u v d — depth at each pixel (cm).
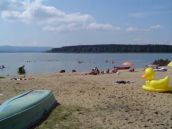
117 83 2194
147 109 1266
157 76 2842
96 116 1123
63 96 1570
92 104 1350
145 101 1449
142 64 7075
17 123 918
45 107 1155
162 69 3575
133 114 1168
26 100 1099
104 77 2750
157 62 5750
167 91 1762
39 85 2066
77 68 6009
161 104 1378
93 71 3491
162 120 1080
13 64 7844
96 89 1841
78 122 1030
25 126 950
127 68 4431
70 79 2492
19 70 3812
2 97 1568
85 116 1119
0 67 6119
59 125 988
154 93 1706
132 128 973
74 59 11125
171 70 3638
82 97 1536
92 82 2253
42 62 9112
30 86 2020
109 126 990
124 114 1166
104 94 1639
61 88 1902
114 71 3691
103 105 1332
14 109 959
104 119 1080
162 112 1212
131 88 1895
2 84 2106
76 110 1216
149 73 1869
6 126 870
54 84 2120
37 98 1149
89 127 972
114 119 1084
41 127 964
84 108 1261
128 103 1389
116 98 1516
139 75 2959
